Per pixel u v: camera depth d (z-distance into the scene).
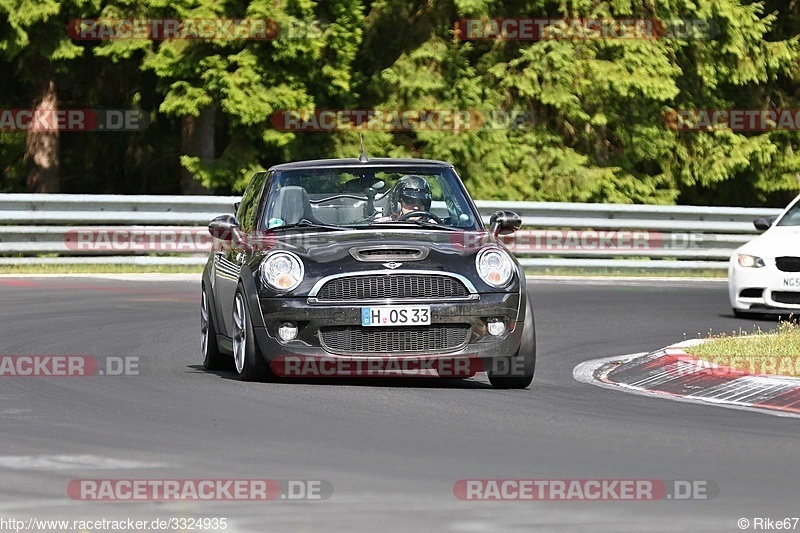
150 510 21.44
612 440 28.00
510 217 38.56
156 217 74.75
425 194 38.53
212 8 84.94
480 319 34.94
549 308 59.69
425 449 26.62
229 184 90.81
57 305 56.94
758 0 113.94
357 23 89.38
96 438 27.59
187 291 63.69
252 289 35.50
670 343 48.00
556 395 34.97
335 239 36.66
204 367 40.38
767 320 56.56
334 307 34.59
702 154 106.12
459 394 34.47
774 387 34.91
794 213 61.16
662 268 79.50
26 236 72.88
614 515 21.39
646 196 103.44
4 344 44.62
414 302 34.66
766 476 24.45
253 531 20.19
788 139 111.81
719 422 30.78
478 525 20.64
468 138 95.50
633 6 98.94
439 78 97.00
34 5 86.00
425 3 100.44
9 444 26.91
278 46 85.50
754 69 107.00
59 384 35.75
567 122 99.19
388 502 22.03
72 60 97.81
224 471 24.36
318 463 25.12
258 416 30.39
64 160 106.25
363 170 39.19
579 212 79.06
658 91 97.25
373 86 97.25
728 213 81.38
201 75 86.50
